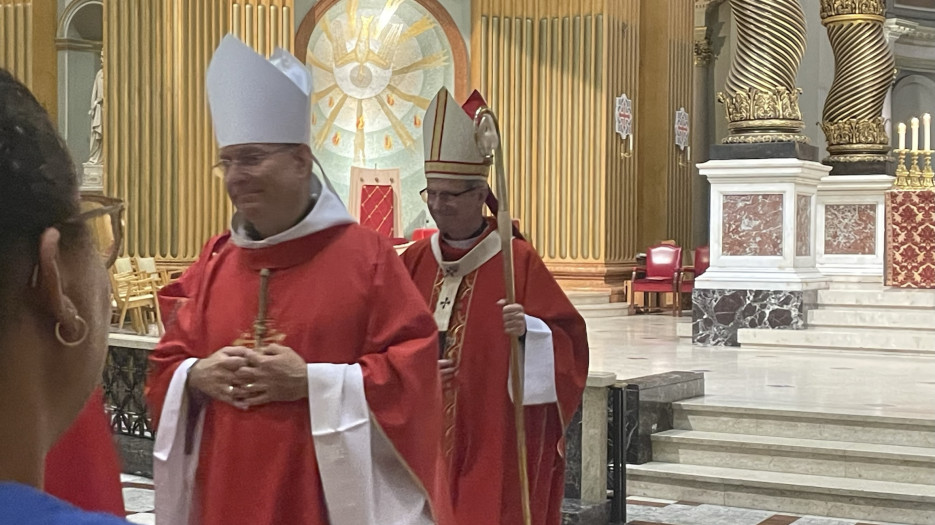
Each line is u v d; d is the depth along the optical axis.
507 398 3.82
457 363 3.84
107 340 0.98
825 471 6.44
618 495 5.79
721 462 6.67
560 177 15.86
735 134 10.99
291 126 2.58
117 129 13.30
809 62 18.33
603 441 5.77
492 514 3.76
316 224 2.62
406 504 2.65
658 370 8.69
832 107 13.17
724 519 5.98
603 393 5.75
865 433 6.61
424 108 15.24
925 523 5.91
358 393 2.54
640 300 16.28
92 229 0.94
